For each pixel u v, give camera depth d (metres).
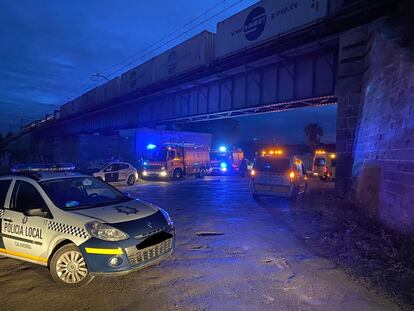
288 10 18.36
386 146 9.01
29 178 5.47
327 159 30.42
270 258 6.07
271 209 11.77
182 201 13.75
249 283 4.84
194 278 5.00
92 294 4.41
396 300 4.29
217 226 8.85
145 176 26.20
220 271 5.33
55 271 4.65
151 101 36.53
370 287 4.71
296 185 13.76
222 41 23.47
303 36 17.89
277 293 4.49
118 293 4.44
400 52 8.56
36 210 4.93
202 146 29.61
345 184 14.53
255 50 20.92
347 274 5.24
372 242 7.14
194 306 4.08
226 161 34.88
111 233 4.55
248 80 24.52
